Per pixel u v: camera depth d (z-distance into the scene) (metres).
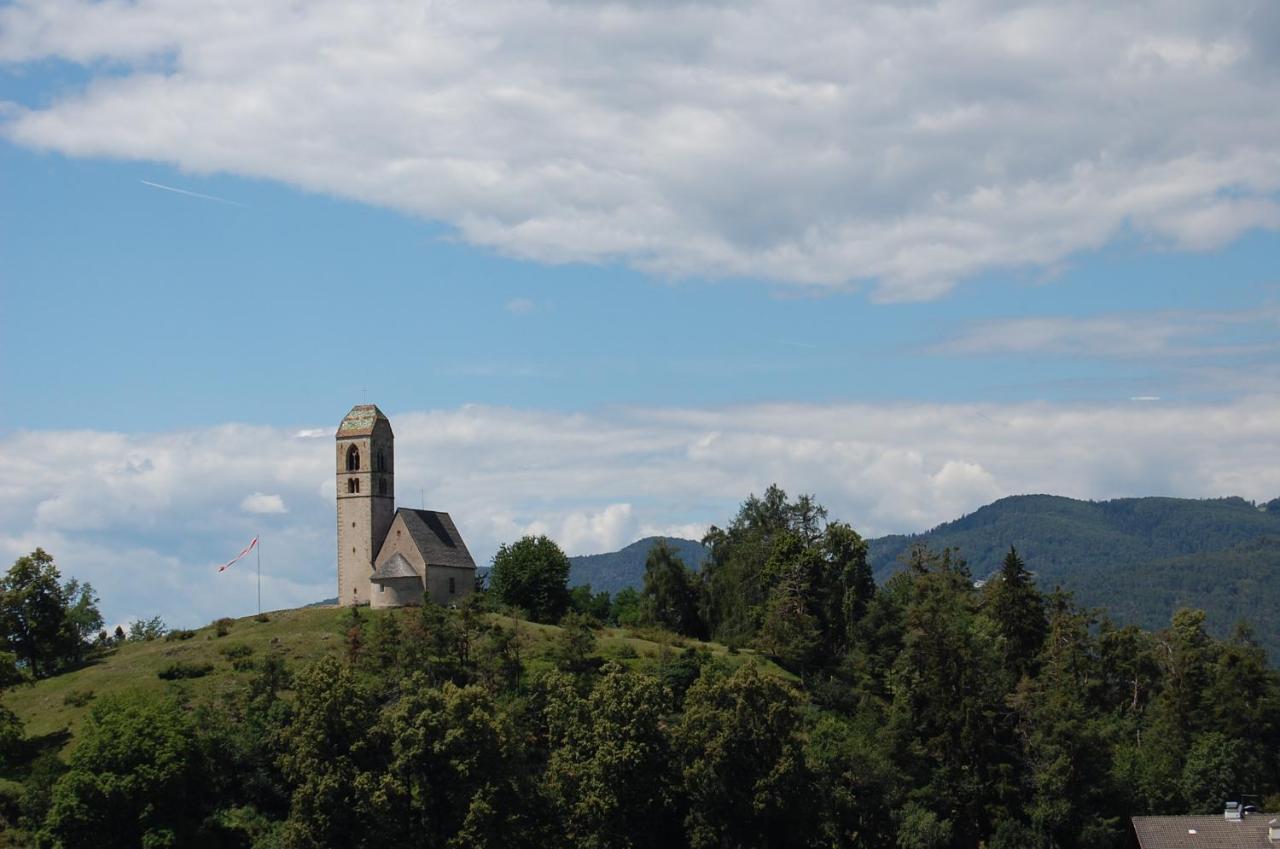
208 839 141.12
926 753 161.75
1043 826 153.25
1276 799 166.38
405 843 139.50
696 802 146.62
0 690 176.38
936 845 150.25
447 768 140.25
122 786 138.12
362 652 176.75
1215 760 165.25
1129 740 177.25
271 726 153.25
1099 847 151.75
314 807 137.88
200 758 147.38
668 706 152.50
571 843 142.25
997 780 157.75
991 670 177.25
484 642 177.75
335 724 142.62
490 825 136.38
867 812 152.25
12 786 149.12
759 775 146.50
